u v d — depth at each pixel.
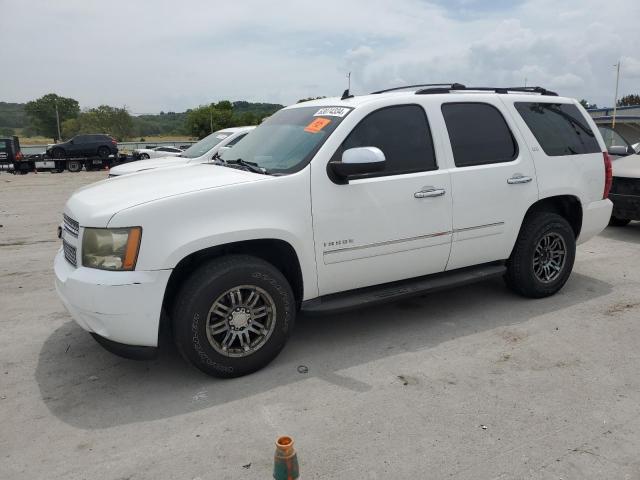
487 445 2.93
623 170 7.71
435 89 4.57
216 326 3.59
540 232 4.96
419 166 4.29
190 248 3.41
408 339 4.36
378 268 4.17
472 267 4.86
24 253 7.70
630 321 4.68
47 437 3.08
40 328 4.70
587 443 2.94
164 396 3.52
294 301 3.88
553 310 4.95
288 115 4.75
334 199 3.88
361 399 3.44
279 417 3.24
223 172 4.05
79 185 20.08
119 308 3.31
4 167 30.84
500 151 4.73
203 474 2.73
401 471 2.73
